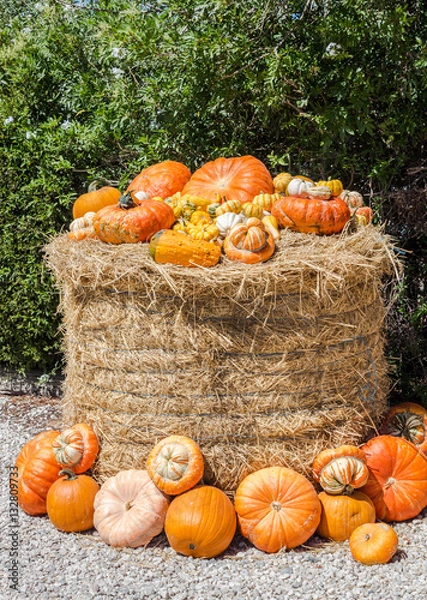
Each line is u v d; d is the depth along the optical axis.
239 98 5.20
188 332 3.67
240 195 4.35
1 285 5.73
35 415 5.69
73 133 5.55
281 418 3.77
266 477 3.64
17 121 5.73
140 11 5.30
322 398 3.84
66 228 5.75
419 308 5.32
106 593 3.20
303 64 4.82
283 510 3.57
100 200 4.52
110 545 3.69
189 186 4.52
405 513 3.93
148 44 4.89
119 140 5.70
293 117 5.15
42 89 5.95
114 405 3.89
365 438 4.12
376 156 5.12
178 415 3.76
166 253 3.57
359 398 4.01
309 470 3.85
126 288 3.74
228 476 3.77
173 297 3.66
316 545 3.66
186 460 3.59
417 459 3.98
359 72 4.71
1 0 8.63
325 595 3.19
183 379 3.72
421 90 4.93
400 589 3.22
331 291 3.73
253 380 3.72
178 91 5.11
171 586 3.28
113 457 3.93
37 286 5.67
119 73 5.90
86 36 6.11
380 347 4.32
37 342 5.89
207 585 3.28
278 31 4.99
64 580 3.33
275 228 3.86
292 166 5.42
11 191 5.62
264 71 4.81
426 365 5.65
